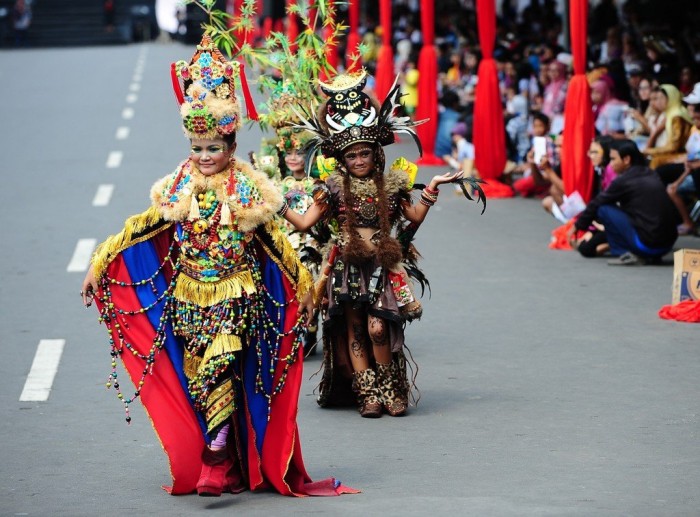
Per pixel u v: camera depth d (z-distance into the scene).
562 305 19.19
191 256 10.90
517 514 10.11
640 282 20.80
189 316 10.91
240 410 11.17
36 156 39.66
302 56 15.56
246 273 10.99
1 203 30.83
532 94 36.28
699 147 24.34
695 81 29.12
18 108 53.12
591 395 14.19
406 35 55.41
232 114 10.79
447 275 21.77
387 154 37.81
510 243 24.83
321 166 13.37
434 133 36.81
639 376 14.99
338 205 13.13
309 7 16.09
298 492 10.95
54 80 65.25
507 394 14.34
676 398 13.98
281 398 11.06
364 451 12.28
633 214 22.14
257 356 11.05
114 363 11.05
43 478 11.55
